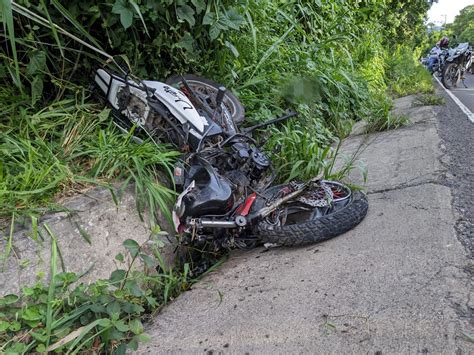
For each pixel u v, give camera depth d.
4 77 3.27
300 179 3.54
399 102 7.67
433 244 2.46
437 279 2.14
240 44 4.79
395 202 3.11
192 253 3.02
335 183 3.17
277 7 5.69
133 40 3.69
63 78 3.56
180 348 2.08
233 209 2.72
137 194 2.76
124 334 2.20
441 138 4.58
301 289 2.31
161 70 3.98
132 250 2.40
